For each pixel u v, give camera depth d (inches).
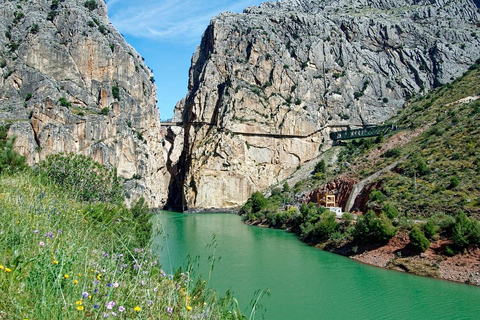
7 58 4483.3
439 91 6328.7
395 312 1491.1
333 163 5708.7
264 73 6619.1
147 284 574.6
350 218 2915.8
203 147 6156.5
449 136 4035.4
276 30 7273.6
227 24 7057.1
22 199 737.6
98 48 4879.4
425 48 7283.5
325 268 2160.4
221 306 679.1
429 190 3041.3
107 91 4785.9
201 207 5767.7
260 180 6053.2
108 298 454.3
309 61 6943.9
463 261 2006.6
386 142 5073.8
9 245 530.0
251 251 2559.1
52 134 4042.8
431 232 2237.9
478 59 6870.1
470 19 7869.1
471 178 2982.3
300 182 5433.1
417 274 2039.9
